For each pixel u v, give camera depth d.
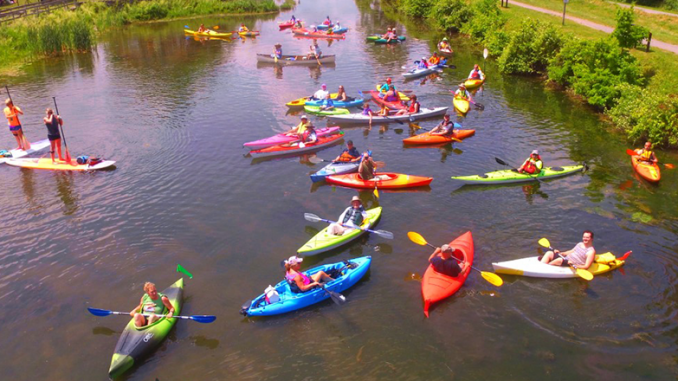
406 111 26.09
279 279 13.80
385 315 12.50
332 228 15.50
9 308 12.88
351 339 11.77
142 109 27.78
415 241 14.74
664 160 20.89
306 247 14.75
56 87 32.06
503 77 33.94
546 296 12.99
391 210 17.39
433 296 12.72
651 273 13.77
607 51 27.44
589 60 27.91
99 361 11.24
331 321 12.34
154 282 13.72
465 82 31.88
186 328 12.08
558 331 11.87
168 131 24.58
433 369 10.88
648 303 12.68
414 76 33.62
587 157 21.17
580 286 13.34
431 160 21.31
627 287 13.26
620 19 27.39
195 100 29.30
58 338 11.91
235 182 19.45
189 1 61.53
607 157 21.16
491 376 10.68
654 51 29.25
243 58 39.53
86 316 12.58
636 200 17.67
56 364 11.18
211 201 18.00
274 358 11.25
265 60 37.97
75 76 34.62
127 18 55.69
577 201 17.67
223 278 13.85
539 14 44.12
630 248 14.90
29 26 41.31
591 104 27.44
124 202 17.98
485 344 11.54
